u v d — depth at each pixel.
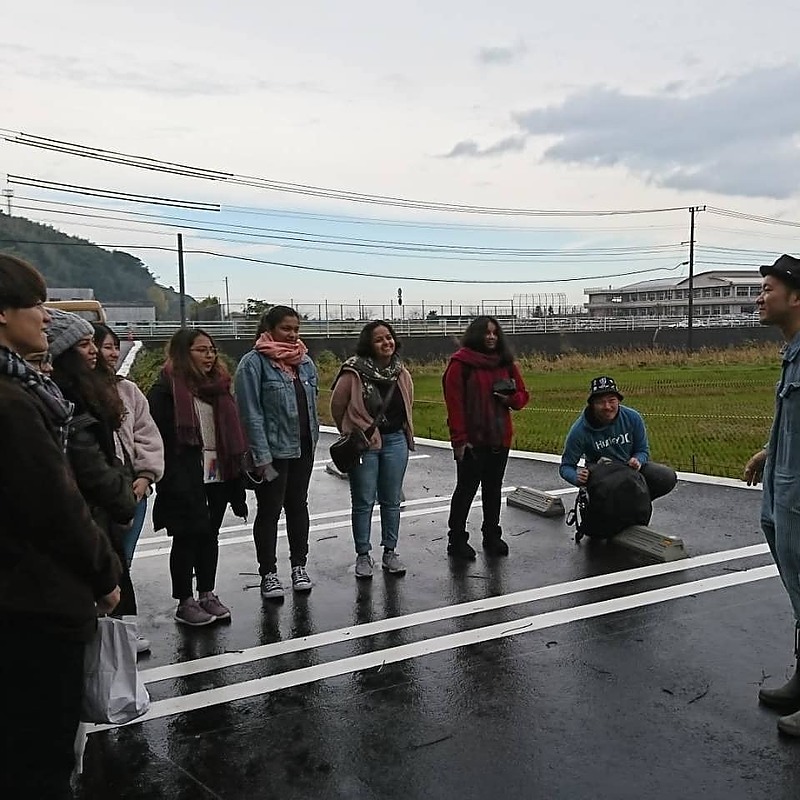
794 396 3.35
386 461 5.52
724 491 7.82
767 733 3.39
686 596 5.07
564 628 4.59
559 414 16.70
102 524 2.92
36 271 2.29
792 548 3.38
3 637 2.12
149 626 4.76
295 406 5.05
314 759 3.26
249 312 44.69
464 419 5.81
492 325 5.86
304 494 5.32
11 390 2.09
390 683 3.94
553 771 3.13
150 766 3.23
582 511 6.23
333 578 5.60
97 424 2.92
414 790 3.03
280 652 4.34
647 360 35.94
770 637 4.41
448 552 6.09
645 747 3.30
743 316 69.00
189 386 4.55
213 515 4.82
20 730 2.16
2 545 2.10
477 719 3.56
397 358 5.55
